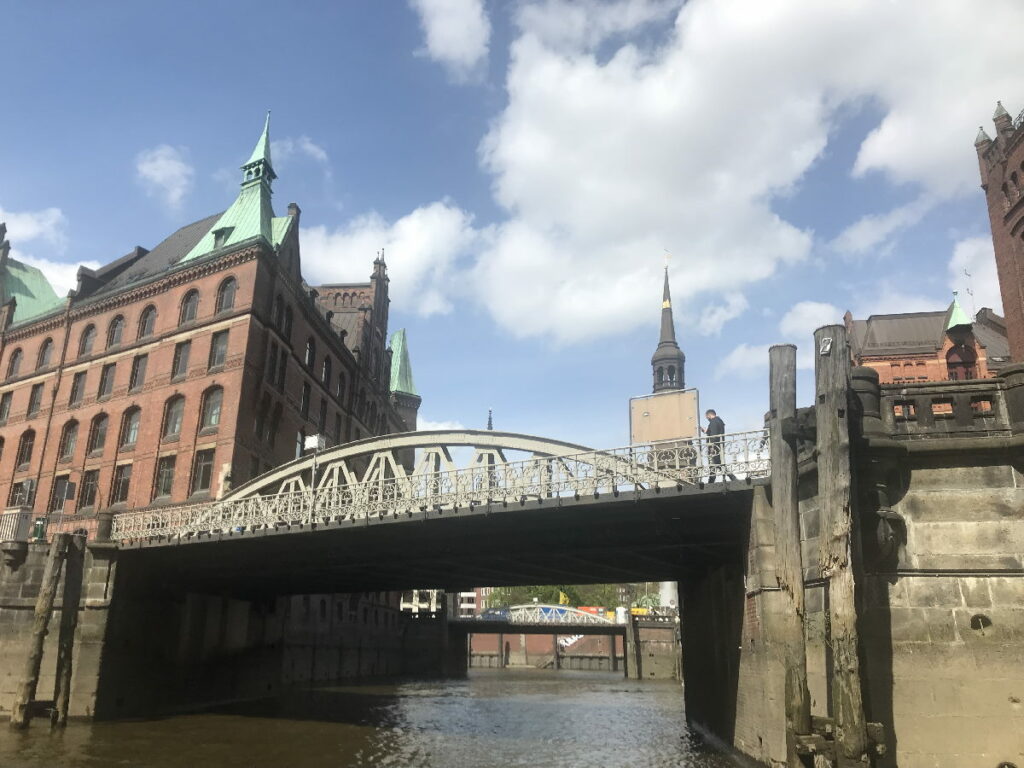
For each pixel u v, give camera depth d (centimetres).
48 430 4738
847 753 1270
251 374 4103
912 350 5472
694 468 1748
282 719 2970
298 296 4750
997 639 1387
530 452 2203
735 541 2050
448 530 2216
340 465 2545
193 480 3953
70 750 2105
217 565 2784
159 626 2933
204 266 4391
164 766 1958
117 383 4531
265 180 4775
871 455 1473
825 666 1425
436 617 7119
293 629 4375
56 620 2628
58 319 5000
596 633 7706
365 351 6172
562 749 2402
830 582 1362
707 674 2623
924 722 1362
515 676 7731
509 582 3250
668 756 2241
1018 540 1421
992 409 1494
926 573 1432
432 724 3055
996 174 4522
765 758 1641
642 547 2158
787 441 1573
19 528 2822
